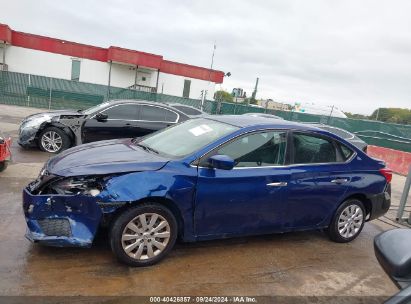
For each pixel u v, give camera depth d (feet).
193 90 119.34
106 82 110.73
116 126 28.84
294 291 11.97
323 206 15.44
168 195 12.04
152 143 15.14
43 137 28.81
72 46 105.60
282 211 14.40
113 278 11.44
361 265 14.58
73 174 11.53
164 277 11.84
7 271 11.15
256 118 15.90
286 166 14.37
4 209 15.96
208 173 12.73
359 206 16.65
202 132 14.51
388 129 63.87
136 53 107.04
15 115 57.82
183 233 12.89
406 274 6.41
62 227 11.45
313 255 14.96
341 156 15.98
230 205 13.21
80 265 11.97
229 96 155.43
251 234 14.17
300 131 14.98
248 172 13.43
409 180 21.21
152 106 30.14
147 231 12.19
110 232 11.82
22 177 21.39
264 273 12.91
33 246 12.91
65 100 82.12
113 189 11.44
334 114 97.91
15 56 101.76
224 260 13.51
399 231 7.26
